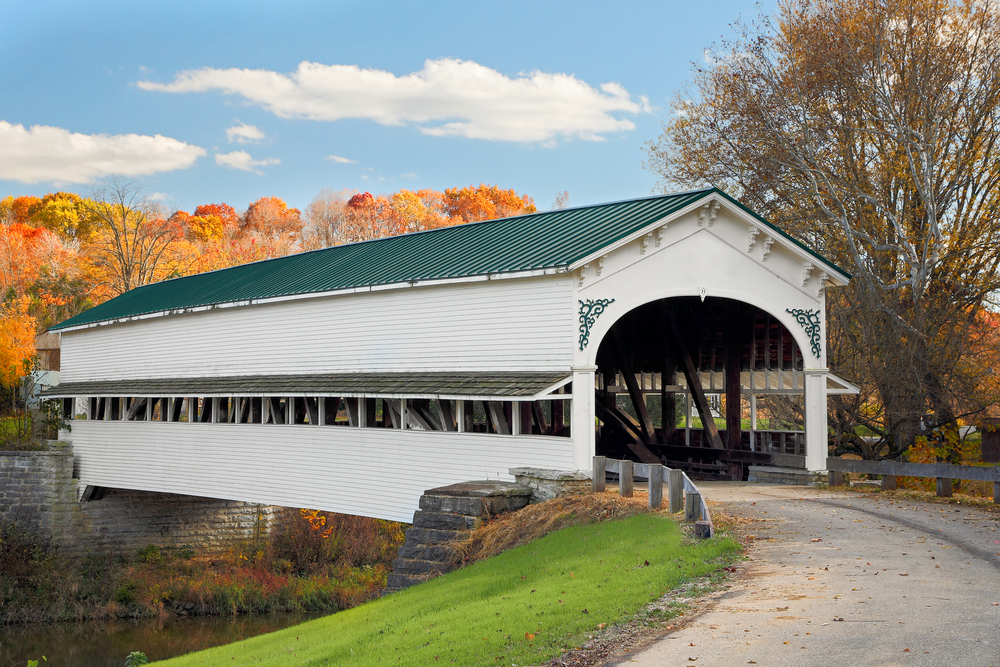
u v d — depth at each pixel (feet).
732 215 69.05
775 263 71.00
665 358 86.74
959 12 100.32
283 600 105.19
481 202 309.22
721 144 116.67
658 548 44.42
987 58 98.68
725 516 53.16
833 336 104.06
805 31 104.63
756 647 27.35
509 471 65.00
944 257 94.12
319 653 40.32
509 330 66.59
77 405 145.69
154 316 101.14
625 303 64.64
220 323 93.40
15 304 196.24
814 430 71.61
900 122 98.73
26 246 237.25
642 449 85.61
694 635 29.30
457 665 30.53
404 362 74.02
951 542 43.73
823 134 106.22
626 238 63.36
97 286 227.40
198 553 119.55
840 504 58.75
